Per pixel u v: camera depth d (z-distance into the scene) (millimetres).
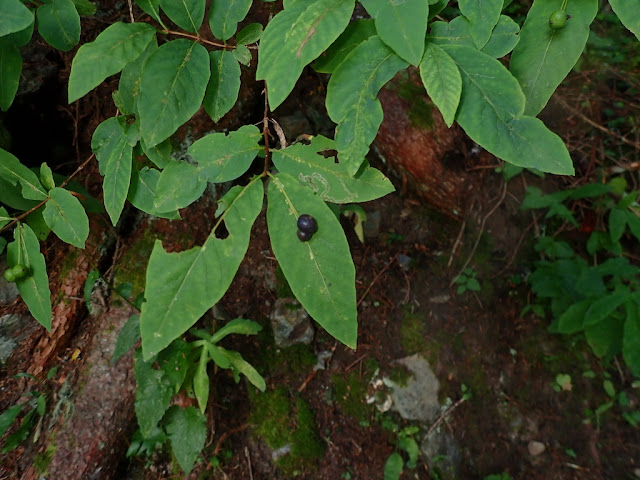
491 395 3242
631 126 3854
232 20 1160
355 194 1046
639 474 3031
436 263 3512
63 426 2283
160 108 1038
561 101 3971
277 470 2803
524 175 3609
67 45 1274
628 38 4199
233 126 2885
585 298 3158
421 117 3293
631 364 2666
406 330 3309
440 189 3471
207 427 2713
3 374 2393
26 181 1365
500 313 3434
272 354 3061
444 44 978
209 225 2861
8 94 1278
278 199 1000
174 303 939
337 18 903
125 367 2416
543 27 1012
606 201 3564
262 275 3135
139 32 1064
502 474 3025
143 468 2531
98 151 1363
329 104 978
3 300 2531
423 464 3014
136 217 2734
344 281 959
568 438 3162
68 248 2576
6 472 2184
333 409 3059
